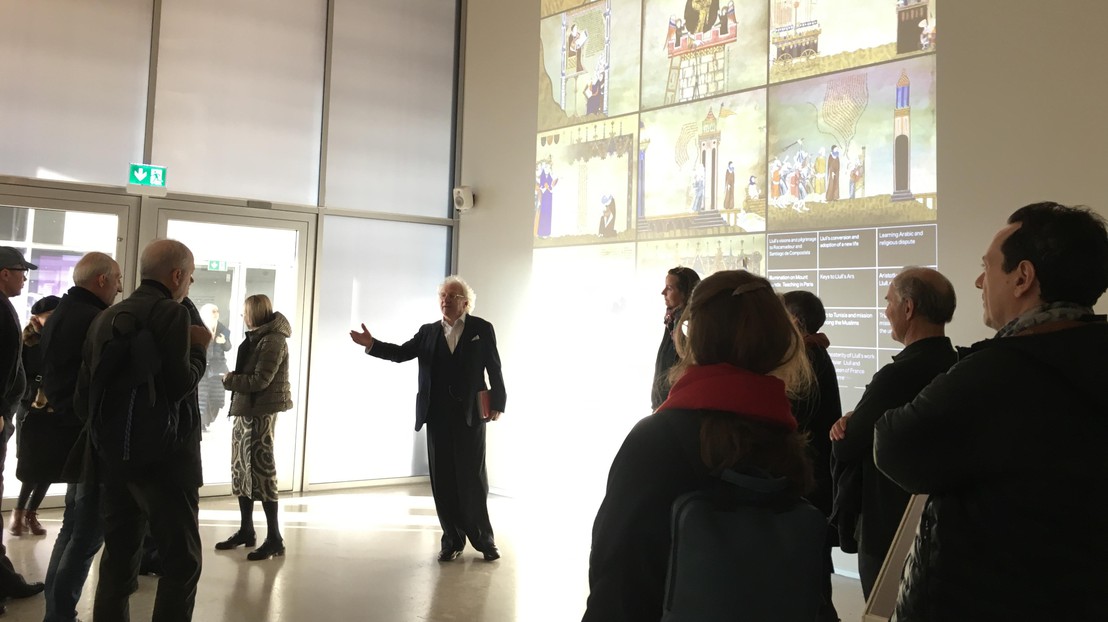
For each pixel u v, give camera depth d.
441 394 4.42
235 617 3.41
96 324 2.63
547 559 4.54
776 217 4.85
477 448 4.45
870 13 4.50
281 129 6.30
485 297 6.73
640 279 5.57
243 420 4.36
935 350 2.12
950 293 2.18
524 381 6.34
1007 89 3.97
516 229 6.52
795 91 4.80
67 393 2.94
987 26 4.05
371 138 6.71
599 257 5.85
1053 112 3.82
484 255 6.79
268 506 4.34
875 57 4.46
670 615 1.07
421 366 4.48
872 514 2.12
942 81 4.20
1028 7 3.92
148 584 3.73
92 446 2.55
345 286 6.56
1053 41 3.83
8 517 5.07
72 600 2.84
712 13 5.27
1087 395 1.19
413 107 6.95
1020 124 3.92
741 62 5.09
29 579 3.73
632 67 5.73
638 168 5.64
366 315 6.66
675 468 1.12
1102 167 3.66
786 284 4.78
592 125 5.97
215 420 5.95
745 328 1.18
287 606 3.58
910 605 1.34
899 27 4.38
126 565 2.54
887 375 2.07
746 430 1.12
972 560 1.24
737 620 1.08
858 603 3.91
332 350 6.48
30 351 3.69
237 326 6.07
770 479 1.14
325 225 6.47
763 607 1.10
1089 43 3.72
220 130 6.03
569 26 6.20
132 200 5.64
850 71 4.57
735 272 1.25
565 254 6.11
